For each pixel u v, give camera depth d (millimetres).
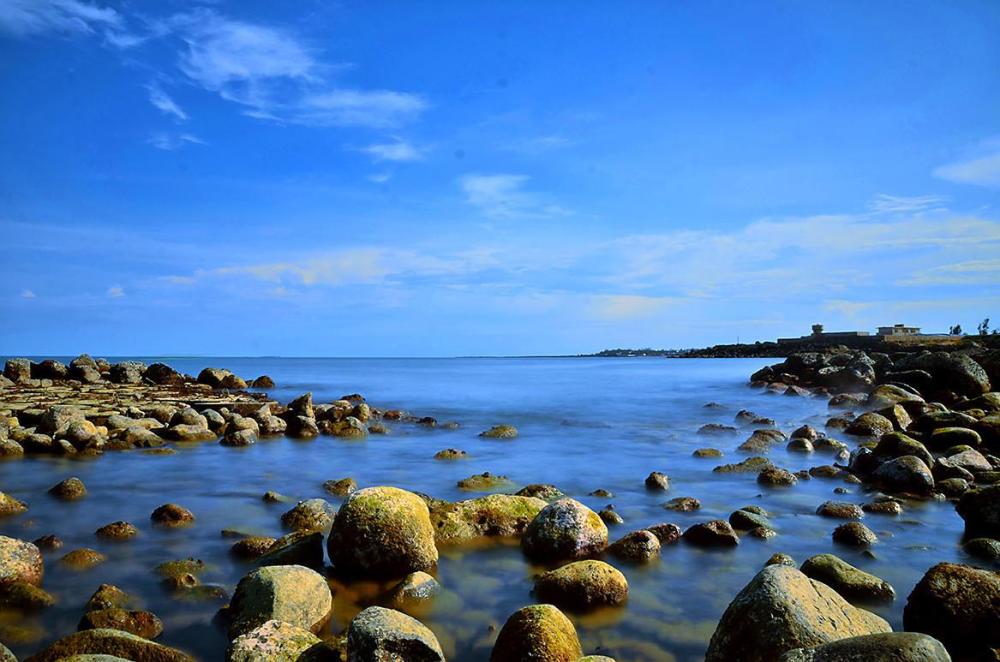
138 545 10680
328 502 12914
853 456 17156
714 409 33156
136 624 7418
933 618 7195
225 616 7871
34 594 8258
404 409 33906
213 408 28734
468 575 9383
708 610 8266
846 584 8516
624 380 61500
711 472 16875
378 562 9172
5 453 18641
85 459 18453
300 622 7281
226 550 10391
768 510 12961
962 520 12430
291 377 73125
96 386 41875
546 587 8500
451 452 19219
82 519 12273
